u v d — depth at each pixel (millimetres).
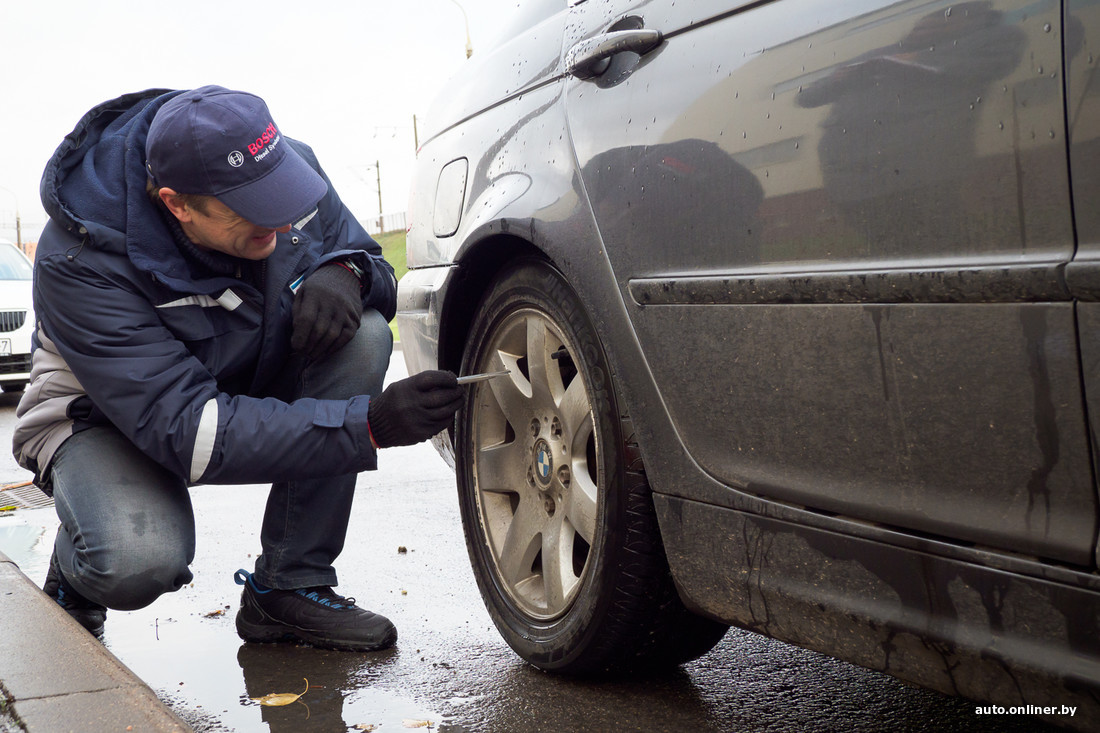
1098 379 1022
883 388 1242
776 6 1415
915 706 1776
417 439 1837
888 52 1222
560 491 1963
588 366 1790
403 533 3404
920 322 1188
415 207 2602
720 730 1713
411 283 2541
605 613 1791
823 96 1306
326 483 2254
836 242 1291
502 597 2127
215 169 1734
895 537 1253
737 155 1438
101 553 1955
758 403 1431
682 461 1593
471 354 2201
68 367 1999
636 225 1637
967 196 1133
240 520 3680
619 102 1707
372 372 2273
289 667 2154
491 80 2252
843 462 1313
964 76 1135
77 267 1809
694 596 1627
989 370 1120
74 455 2025
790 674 1964
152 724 1408
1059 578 1080
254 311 2021
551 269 1897
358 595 2676
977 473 1149
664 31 1639
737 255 1444
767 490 1440
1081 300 1030
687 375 1554
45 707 1485
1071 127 1034
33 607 1967
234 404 1870
